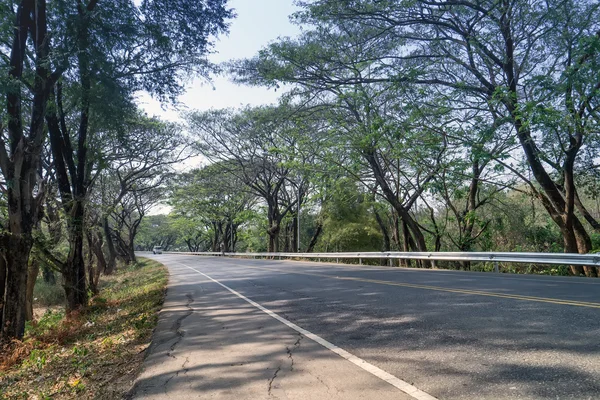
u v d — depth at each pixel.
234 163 42.47
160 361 6.28
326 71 21.44
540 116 16.02
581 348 5.29
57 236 16.84
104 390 5.55
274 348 6.47
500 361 5.05
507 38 18.97
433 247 34.16
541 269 20.11
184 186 47.78
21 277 11.34
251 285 16.05
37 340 10.71
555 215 20.30
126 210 49.91
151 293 17.06
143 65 14.00
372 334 6.86
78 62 12.13
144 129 26.53
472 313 7.82
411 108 20.81
